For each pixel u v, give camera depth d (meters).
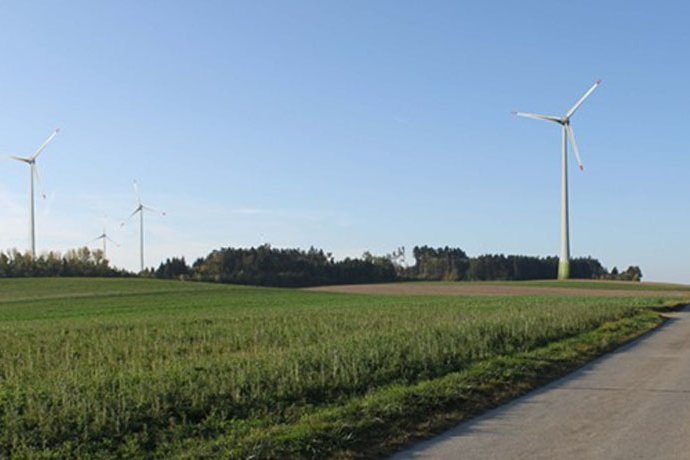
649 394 12.77
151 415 10.24
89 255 126.44
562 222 94.06
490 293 71.75
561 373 15.37
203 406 10.77
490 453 8.72
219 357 16.95
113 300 56.69
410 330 21.72
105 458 8.38
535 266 163.00
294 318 31.19
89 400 10.70
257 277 132.88
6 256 115.75
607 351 19.73
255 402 11.12
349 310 38.25
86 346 21.44
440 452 8.80
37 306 50.62
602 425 10.20
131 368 15.28
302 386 12.16
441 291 77.00
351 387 12.56
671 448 8.88
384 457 8.66
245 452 8.45
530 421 10.52
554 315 29.17
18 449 8.59
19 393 11.80
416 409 10.99
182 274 139.88
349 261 149.88
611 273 168.00
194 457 8.26
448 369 14.88
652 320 32.06
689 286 92.25
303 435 9.06
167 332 25.30
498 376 14.15
